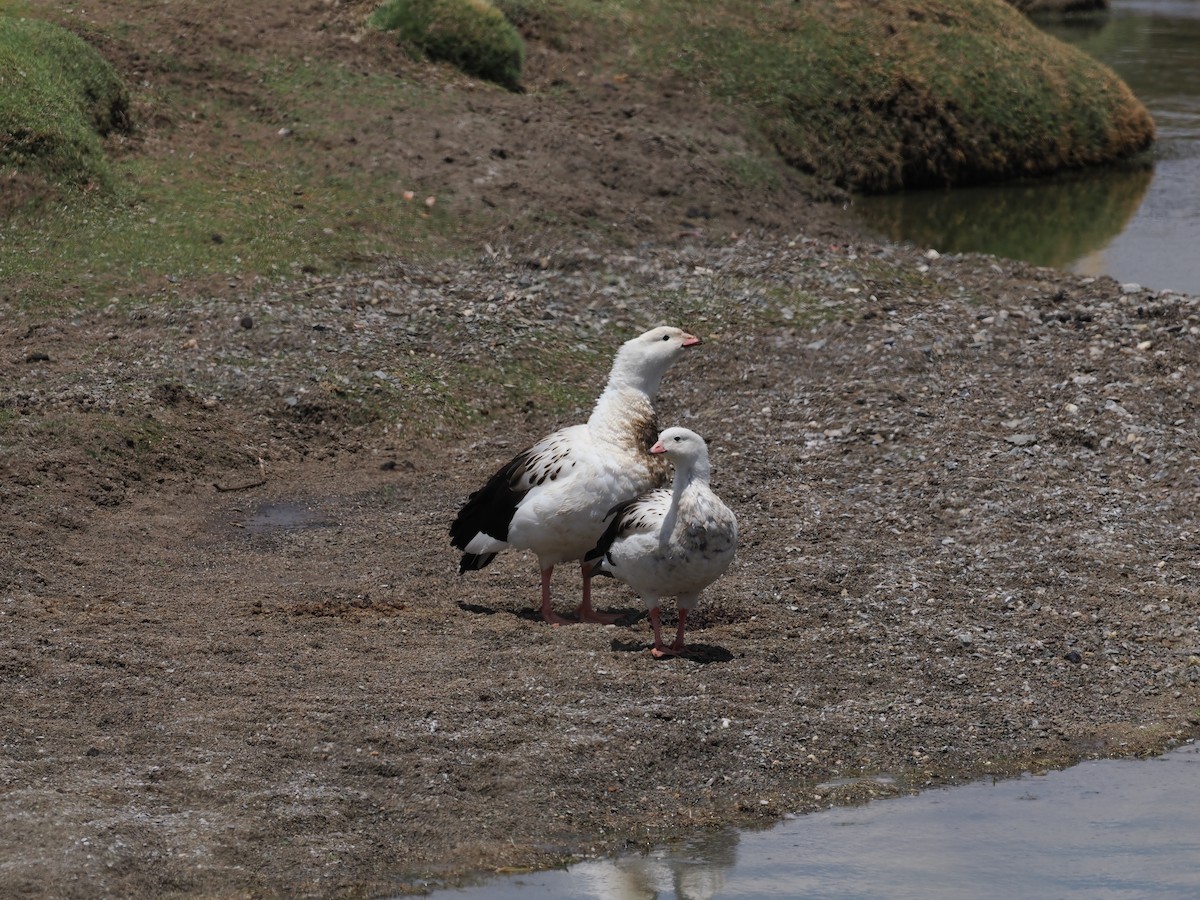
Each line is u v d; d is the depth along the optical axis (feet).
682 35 111.34
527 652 36.42
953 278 75.87
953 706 34.88
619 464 38.32
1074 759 32.99
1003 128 114.93
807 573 42.52
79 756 30.27
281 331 61.82
